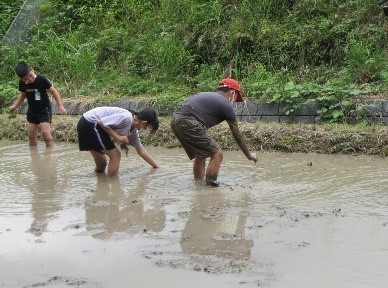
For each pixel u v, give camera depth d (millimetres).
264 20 17203
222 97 11508
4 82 18109
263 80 15797
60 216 10312
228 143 13789
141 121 11953
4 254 9320
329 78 15797
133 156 13367
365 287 8578
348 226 9836
